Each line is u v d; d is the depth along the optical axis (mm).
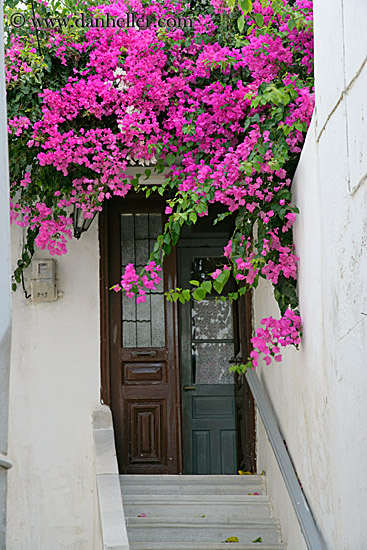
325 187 3711
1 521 2342
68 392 6633
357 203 3014
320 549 3895
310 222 4164
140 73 5172
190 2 5469
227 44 5270
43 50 5309
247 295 7059
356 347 3062
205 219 7453
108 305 6852
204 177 4707
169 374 6984
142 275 4695
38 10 5336
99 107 5207
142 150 5266
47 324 6695
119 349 6957
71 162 5457
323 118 3742
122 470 6828
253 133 4629
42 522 6445
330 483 3760
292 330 4496
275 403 5855
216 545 5352
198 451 7398
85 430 6586
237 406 7234
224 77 5203
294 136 4727
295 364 4809
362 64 2902
